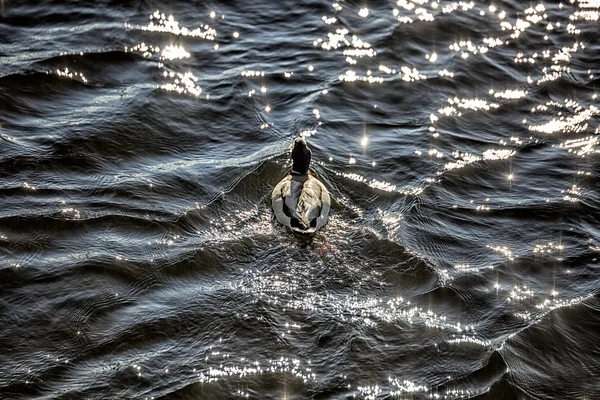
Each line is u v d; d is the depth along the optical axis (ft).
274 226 64.18
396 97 82.02
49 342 53.78
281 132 75.82
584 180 71.67
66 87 80.38
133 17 92.63
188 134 75.46
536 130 78.48
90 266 59.52
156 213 65.10
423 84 84.17
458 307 57.98
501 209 67.77
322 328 55.52
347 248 62.34
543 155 74.79
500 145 76.02
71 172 69.26
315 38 90.99
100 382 51.01
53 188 67.10
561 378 53.42
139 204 65.98
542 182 71.31
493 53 89.97
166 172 70.03
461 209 67.51
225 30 91.56
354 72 85.46
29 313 55.77
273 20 93.97
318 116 78.13
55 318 55.52
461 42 91.66
